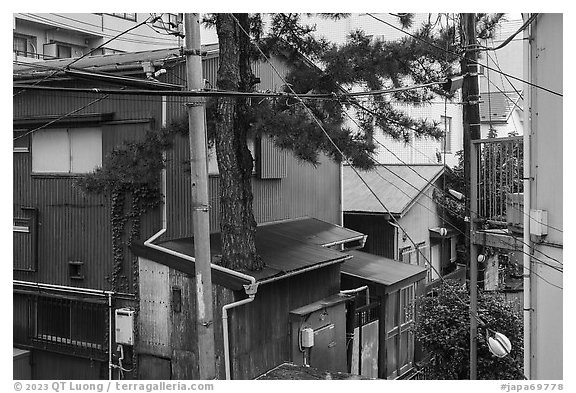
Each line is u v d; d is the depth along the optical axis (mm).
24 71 12531
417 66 10430
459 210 16938
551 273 6812
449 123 21953
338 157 9539
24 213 12625
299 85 9805
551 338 6816
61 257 12141
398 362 13203
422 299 10289
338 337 11445
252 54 10359
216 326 9461
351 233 14047
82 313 11750
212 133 10250
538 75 7031
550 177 6820
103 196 11656
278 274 9781
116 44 24547
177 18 10594
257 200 12883
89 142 11922
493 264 15461
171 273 10289
